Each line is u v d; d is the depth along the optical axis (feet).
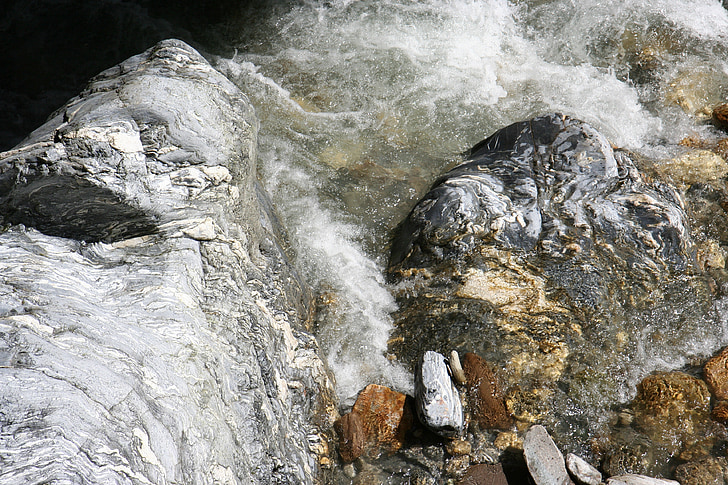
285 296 10.21
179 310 7.49
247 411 7.59
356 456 9.48
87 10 18.13
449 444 9.73
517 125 13.38
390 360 10.94
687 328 11.30
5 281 6.64
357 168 14.24
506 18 18.08
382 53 17.02
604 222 11.87
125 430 5.56
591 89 16.17
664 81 16.24
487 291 11.23
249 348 8.14
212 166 8.97
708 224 13.01
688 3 18.26
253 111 10.44
